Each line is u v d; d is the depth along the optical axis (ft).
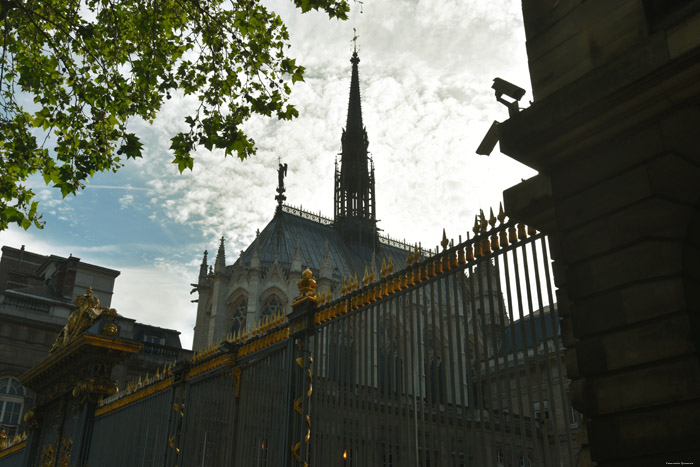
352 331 36.68
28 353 164.76
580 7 25.57
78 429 66.74
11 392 160.15
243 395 42.29
